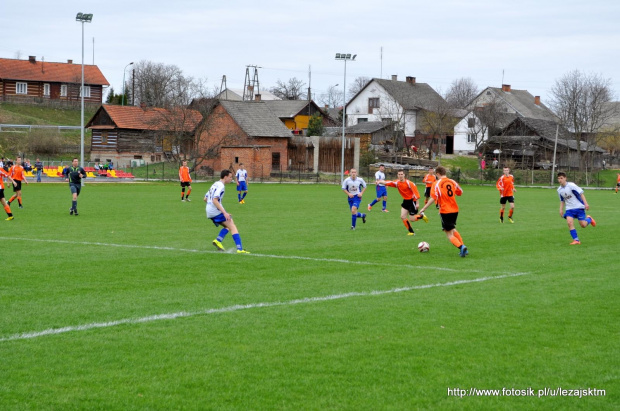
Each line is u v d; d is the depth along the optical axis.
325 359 7.41
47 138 74.50
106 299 10.28
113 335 8.23
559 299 10.56
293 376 6.87
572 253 16.02
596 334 8.52
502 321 9.12
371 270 13.33
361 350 7.74
